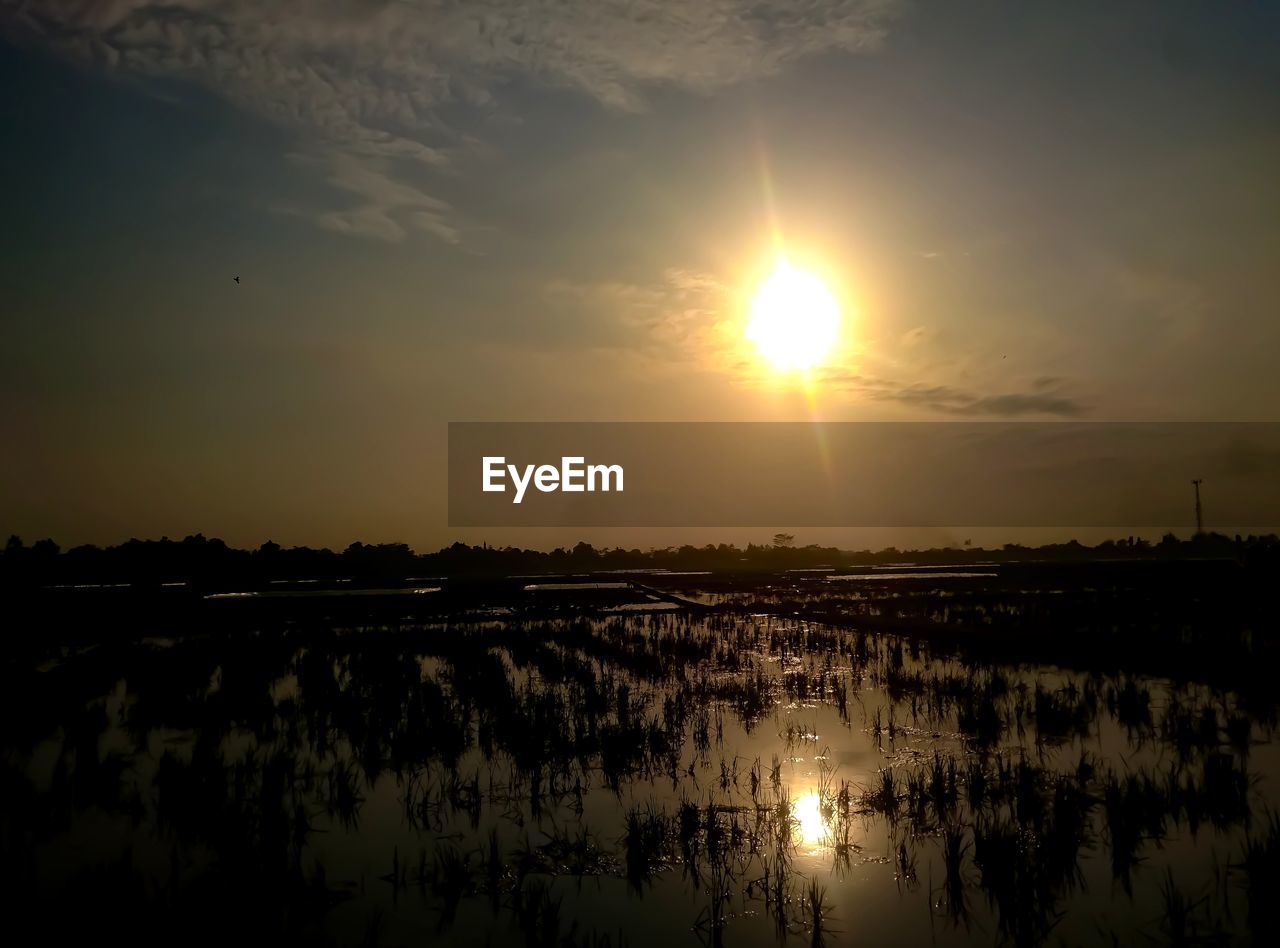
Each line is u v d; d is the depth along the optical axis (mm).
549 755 14961
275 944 8516
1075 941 8258
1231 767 12625
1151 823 10992
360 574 88688
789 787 12961
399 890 9703
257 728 17828
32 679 23734
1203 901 9000
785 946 8297
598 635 31500
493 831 11445
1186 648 23625
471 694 20250
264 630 35938
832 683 21156
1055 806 11188
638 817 11797
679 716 17375
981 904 9117
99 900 9391
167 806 12594
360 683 22500
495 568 105688
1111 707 17500
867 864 10188
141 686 22547
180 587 52875
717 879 9836
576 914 9055
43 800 13023
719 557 126375
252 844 10875
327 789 13406
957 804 12008
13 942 8523
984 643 26938
